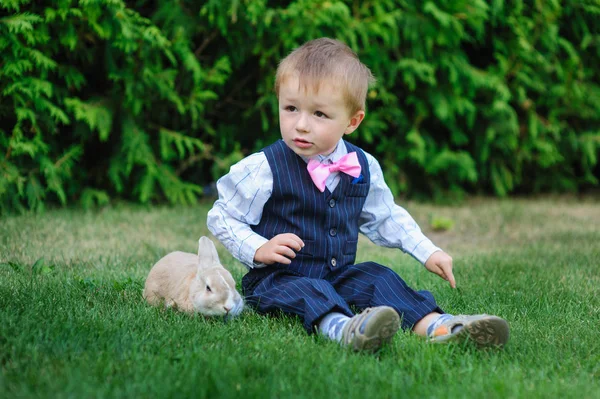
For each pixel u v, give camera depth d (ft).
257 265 12.99
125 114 27.45
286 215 13.16
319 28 29.27
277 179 13.11
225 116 31.50
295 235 12.63
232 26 28.45
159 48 26.63
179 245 22.07
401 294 12.76
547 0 33.35
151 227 24.79
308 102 12.47
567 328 13.32
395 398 9.33
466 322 11.41
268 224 13.37
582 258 20.93
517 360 11.21
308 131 12.55
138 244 21.86
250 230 13.19
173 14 27.53
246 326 12.51
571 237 25.40
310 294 12.36
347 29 29.53
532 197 37.24
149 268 18.08
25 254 19.16
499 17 32.40
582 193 38.65
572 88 34.76
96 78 27.76
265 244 12.71
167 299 13.76
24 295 13.93
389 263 20.12
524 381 10.25
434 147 33.73
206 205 29.76
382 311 10.69
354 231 13.78
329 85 12.38
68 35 24.36
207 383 9.38
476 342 11.46
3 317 11.95
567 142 36.45
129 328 11.97
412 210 31.48
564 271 19.02
